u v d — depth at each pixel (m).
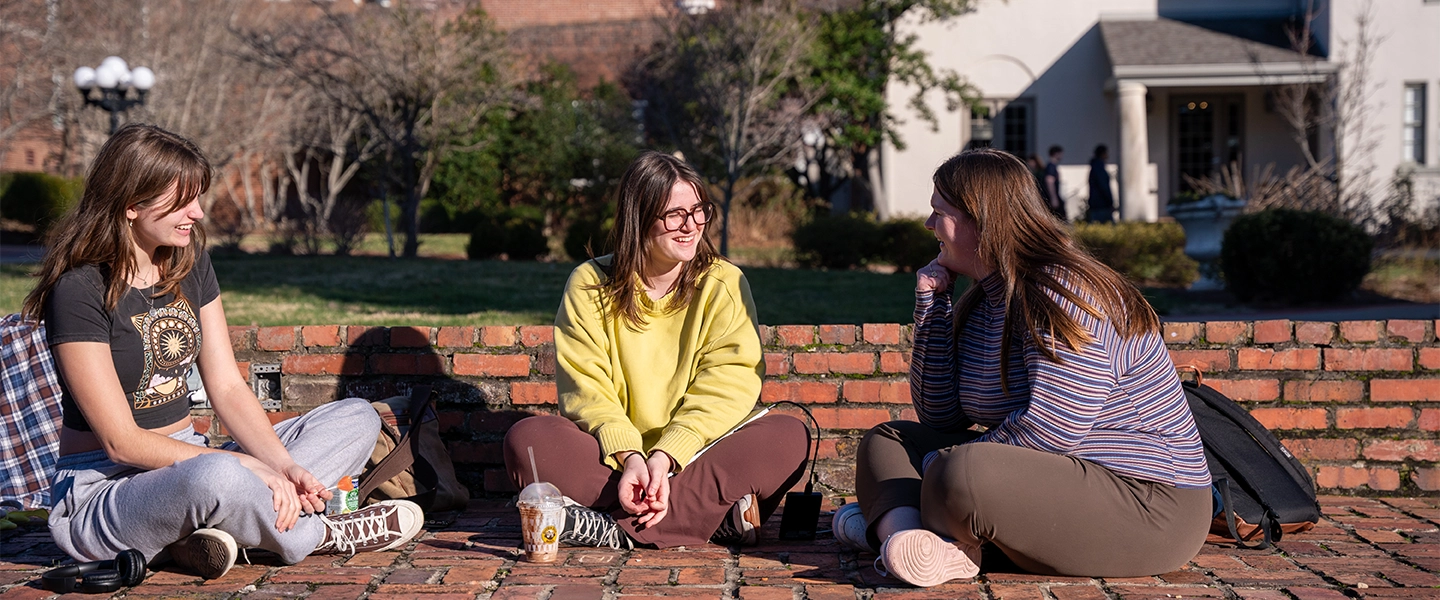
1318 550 3.05
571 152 20.16
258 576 2.80
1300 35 16.34
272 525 2.73
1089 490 2.62
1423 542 3.14
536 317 7.66
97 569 2.70
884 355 3.91
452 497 3.62
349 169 19.92
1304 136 15.00
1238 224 9.94
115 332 2.76
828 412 3.92
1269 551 3.04
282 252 14.93
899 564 2.61
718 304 3.26
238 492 2.67
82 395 2.67
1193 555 2.76
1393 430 3.78
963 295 2.95
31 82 17.84
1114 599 2.59
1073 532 2.63
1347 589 2.66
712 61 14.82
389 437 3.48
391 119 14.84
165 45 18.52
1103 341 2.59
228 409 3.01
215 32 18.55
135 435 2.70
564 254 15.70
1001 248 2.68
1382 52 15.76
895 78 16.89
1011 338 2.72
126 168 2.67
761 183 18.31
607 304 3.28
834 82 15.62
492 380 3.95
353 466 3.21
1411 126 15.97
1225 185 15.77
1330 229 9.58
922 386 2.99
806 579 2.77
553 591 2.66
